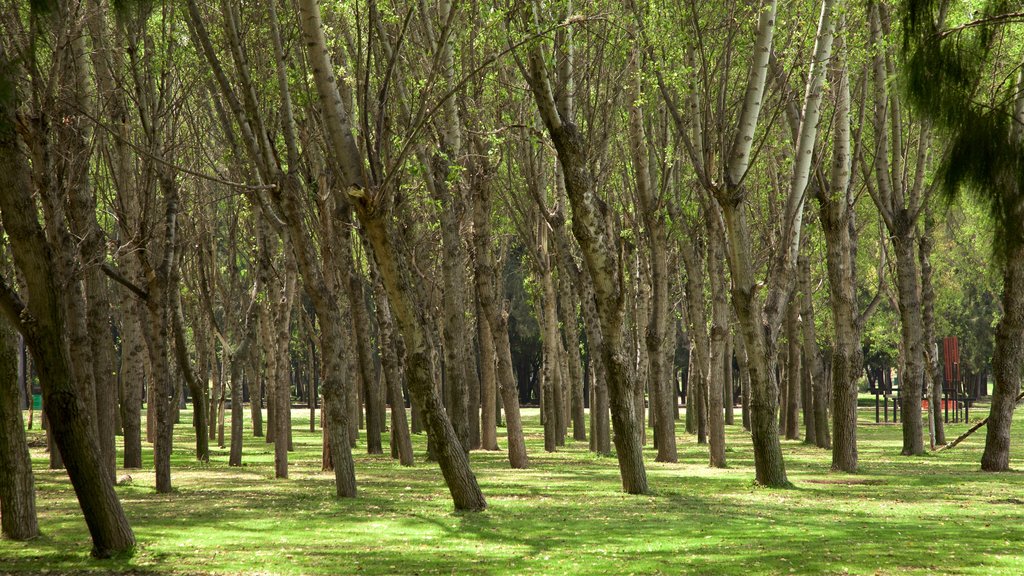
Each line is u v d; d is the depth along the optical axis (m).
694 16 20.20
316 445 39.44
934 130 8.62
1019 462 28.17
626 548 12.57
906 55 8.46
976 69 8.29
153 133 20.12
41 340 11.33
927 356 35.53
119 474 24.02
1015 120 8.18
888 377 99.75
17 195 11.05
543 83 17.91
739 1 21.59
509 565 11.43
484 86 26.39
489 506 17.17
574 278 32.03
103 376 21.05
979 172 8.02
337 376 18.97
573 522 15.10
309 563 11.64
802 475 24.12
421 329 16.42
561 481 22.44
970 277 55.53
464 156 25.91
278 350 32.66
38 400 57.53
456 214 29.11
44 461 27.25
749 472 25.31
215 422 43.59
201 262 32.56
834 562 11.23
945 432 45.59
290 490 20.30
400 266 15.91
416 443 39.62
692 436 46.53
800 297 37.25
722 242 27.55
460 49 24.20
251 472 25.58
